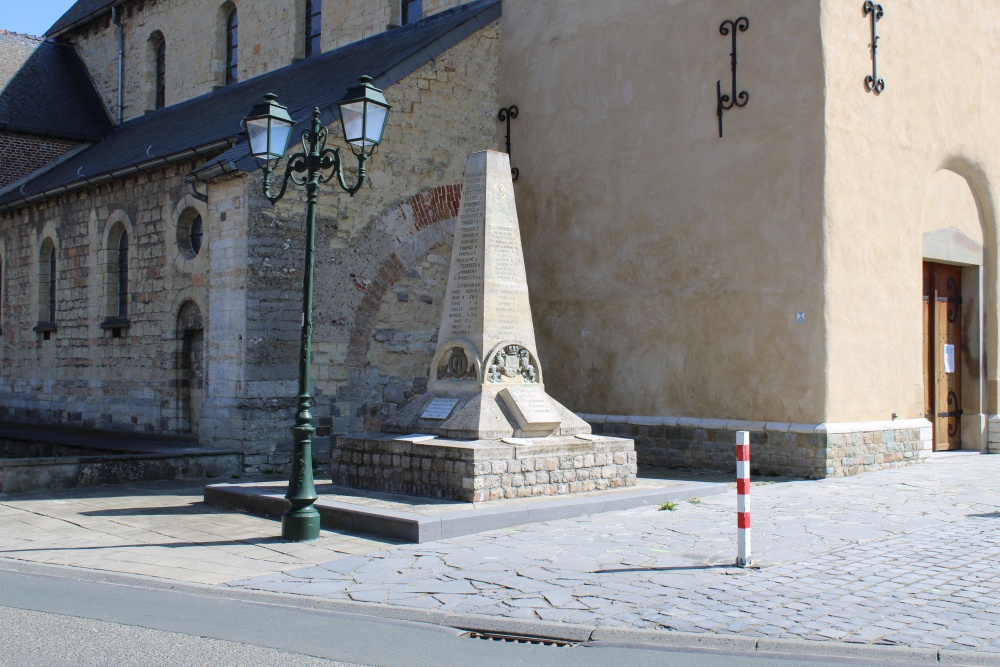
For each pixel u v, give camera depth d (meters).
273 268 14.72
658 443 15.06
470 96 17.34
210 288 15.14
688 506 10.69
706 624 6.06
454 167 17.05
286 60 21.38
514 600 6.73
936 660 5.38
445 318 11.59
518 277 11.55
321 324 15.23
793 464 13.31
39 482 12.60
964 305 16.53
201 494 12.36
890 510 10.36
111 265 19.08
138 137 22.19
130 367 18.16
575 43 16.72
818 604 6.50
